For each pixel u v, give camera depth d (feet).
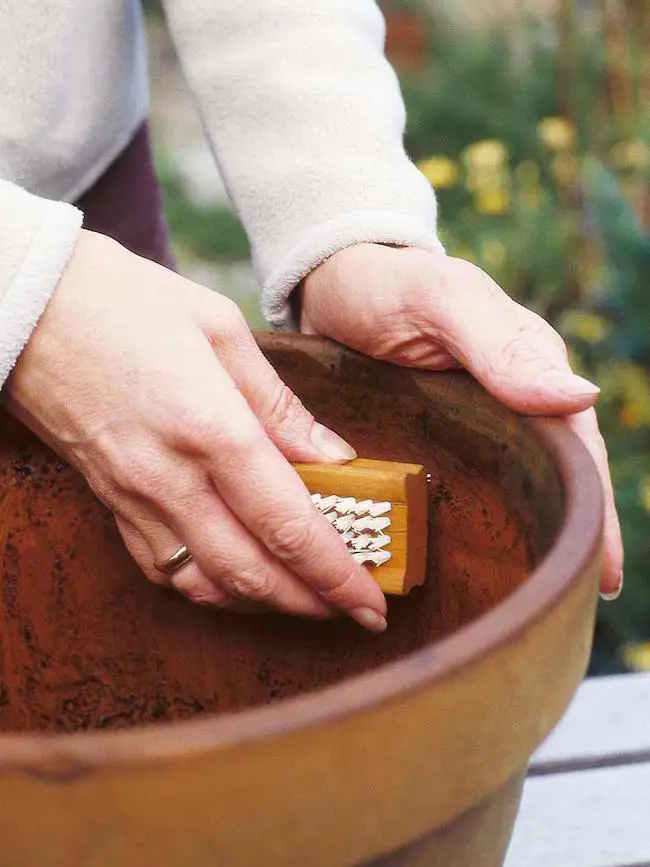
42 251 2.06
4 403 2.33
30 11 2.99
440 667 1.29
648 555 5.72
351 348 2.60
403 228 2.62
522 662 1.37
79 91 3.21
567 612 1.44
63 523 2.75
